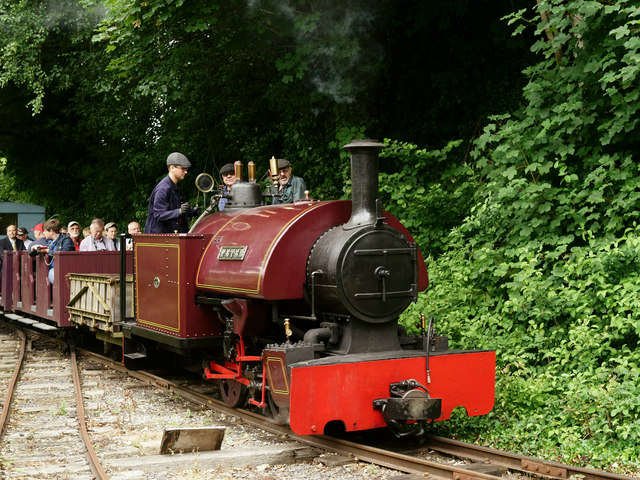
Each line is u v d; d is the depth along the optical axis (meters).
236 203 7.86
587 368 6.91
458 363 6.15
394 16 13.08
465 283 9.24
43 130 23.16
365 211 6.15
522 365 7.21
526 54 12.35
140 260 8.32
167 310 7.59
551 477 5.01
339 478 5.16
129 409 7.53
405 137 13.27
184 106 16.12
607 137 8.13
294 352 5.81
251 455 5.58
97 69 17.09
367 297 5.95
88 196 22.16
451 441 5.84
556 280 8.15
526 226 8.62
